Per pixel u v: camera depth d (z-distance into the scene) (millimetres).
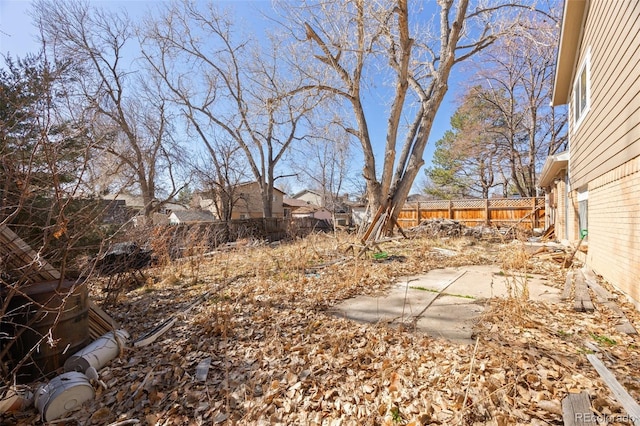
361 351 2754
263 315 3771
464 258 7000
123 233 5035
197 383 2424
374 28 9695
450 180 24000
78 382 2250
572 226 7258
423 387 2150
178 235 9188
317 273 6055
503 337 2766
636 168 3434
